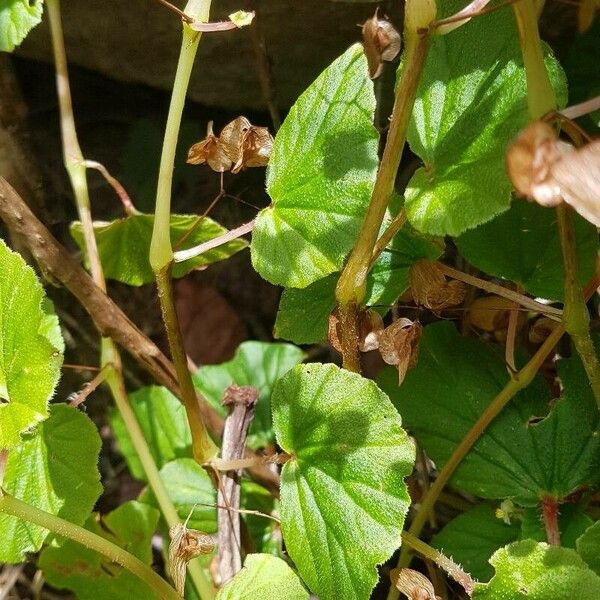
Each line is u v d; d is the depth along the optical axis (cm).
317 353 69
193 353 74
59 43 55
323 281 49
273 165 45
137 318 74
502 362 50
